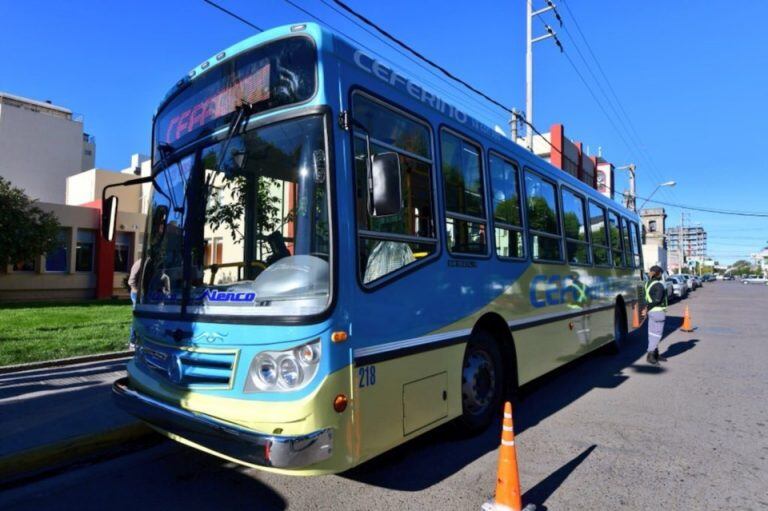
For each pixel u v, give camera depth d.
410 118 4.38
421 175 4.45
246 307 3.52
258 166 3.79
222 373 3.54
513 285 5.88
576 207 8.34
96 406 6.01
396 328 3.90
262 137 3.79
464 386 5.15
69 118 53.41
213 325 3.64
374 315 3.68
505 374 5.83
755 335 14.13
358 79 3.83
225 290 3.70
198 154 4.26
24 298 25.44
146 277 4.57
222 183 4.01
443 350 4.48
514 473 3.60
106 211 5.09
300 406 3.18
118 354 9.05
